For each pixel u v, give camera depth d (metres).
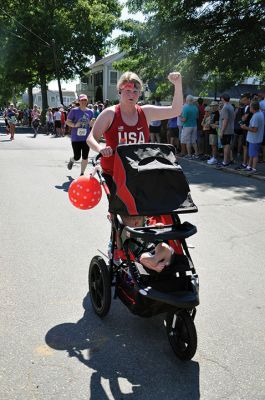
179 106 3.95
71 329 3.53
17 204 7.37
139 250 3.47
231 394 2.78
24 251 5.18
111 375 2.95
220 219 6.65
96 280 3.79
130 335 3.46
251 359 3.15
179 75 3.91
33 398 2.71
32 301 3.97
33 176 10.01
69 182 9.33
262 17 16.00
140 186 3.17
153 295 3.02
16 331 3.47
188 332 2.98
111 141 3.74
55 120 24.67
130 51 19.67
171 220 3.40
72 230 6.00
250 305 3.96
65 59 38.34
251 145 10.33
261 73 18.53
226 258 5.07
